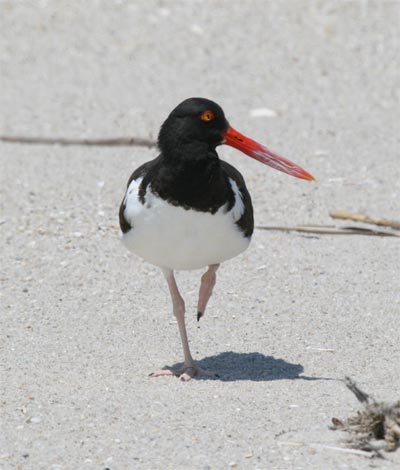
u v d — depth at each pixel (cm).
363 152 1650
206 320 1114
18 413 884
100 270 1249
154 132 1753
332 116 1833
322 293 1176
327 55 2139
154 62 2145
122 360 1016
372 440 834
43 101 1947
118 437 838
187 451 814
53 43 2253
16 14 2386
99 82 2050
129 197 930
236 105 1895
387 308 1130
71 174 1579
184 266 959
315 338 1062
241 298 1166
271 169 1592
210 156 902
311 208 1437
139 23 2330
